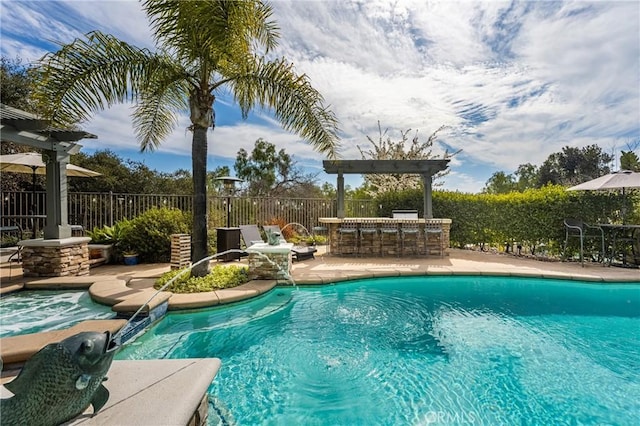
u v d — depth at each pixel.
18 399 1.42
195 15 4.62
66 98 4.59
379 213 12.75
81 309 4.59
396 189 15.98
